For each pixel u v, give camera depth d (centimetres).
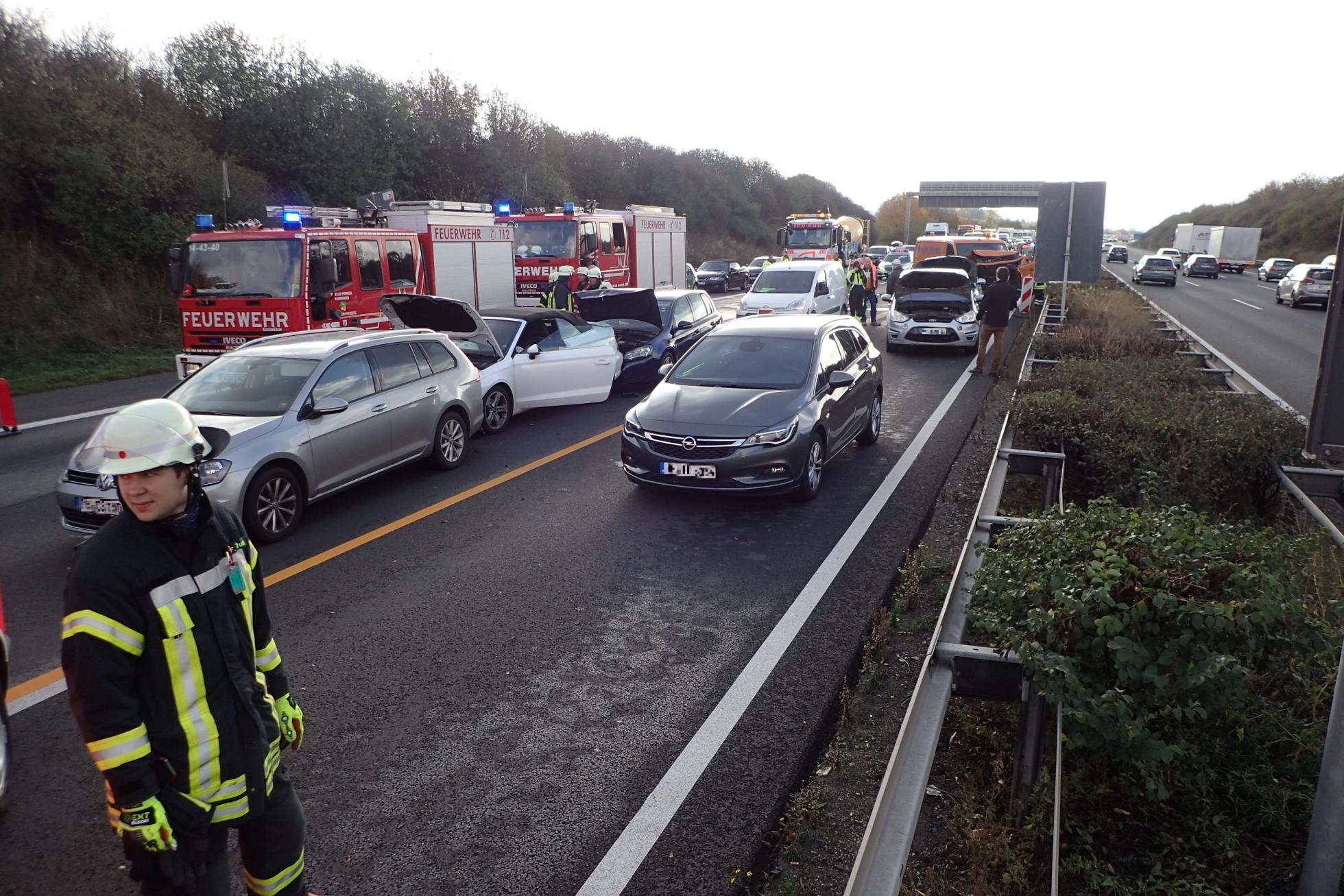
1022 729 365
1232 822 356
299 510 750
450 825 381
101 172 1930
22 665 528
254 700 256
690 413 827
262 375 784
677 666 521
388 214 1597
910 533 754
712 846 369
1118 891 321
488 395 1114
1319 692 408
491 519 792
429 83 3241
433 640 554
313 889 342
